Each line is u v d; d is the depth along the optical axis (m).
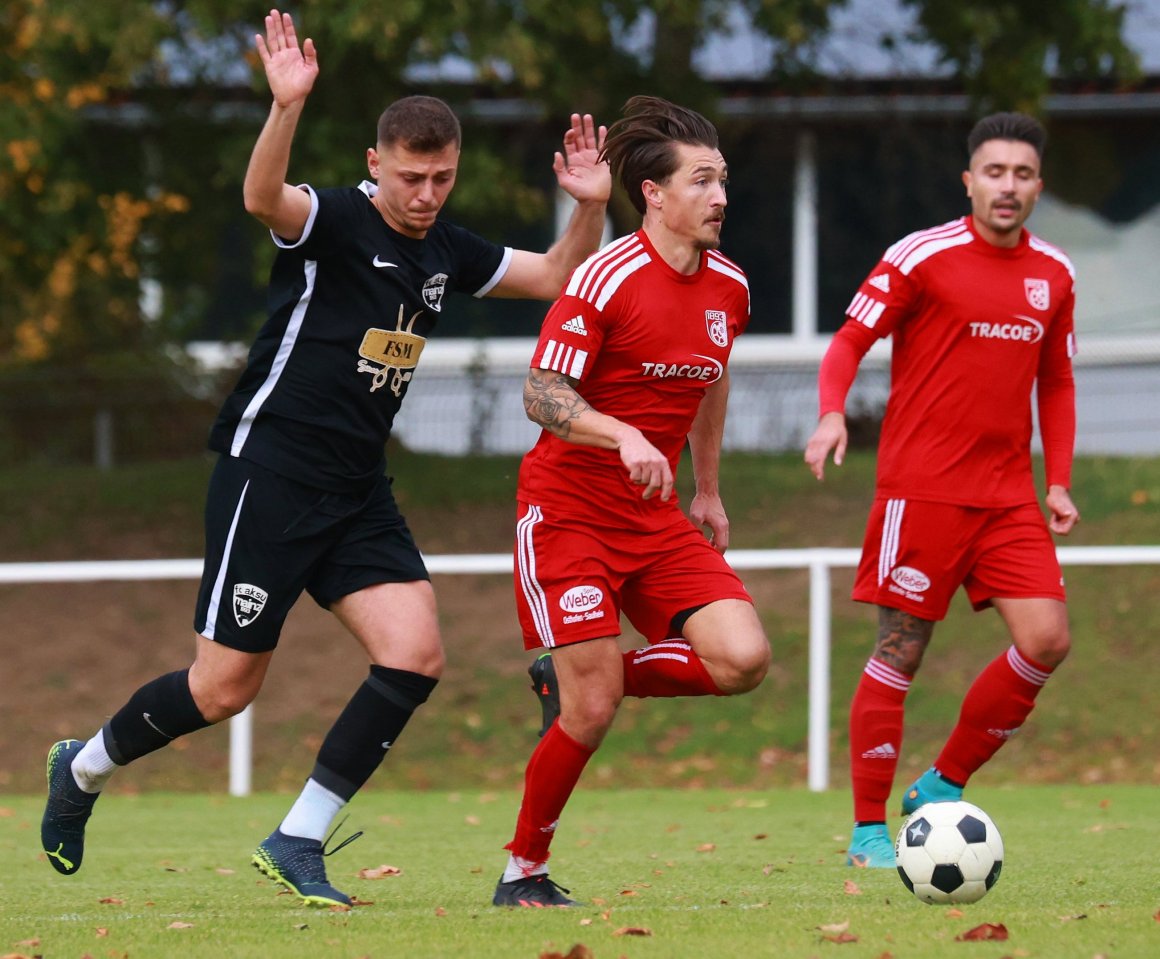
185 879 20.45
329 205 16.31
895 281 20.58
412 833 26.28
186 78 52.75
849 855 20.86
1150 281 69.75
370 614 16.81
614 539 16.59
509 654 43.56
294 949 13.65
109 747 17.52
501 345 70.62
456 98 51.62
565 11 46.28
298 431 16.55
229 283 70.44
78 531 52.81
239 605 16.62
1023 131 20.38
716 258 17.02
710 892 18.19
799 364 67.06
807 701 40.84
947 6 52.19
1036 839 23.52
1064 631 20.34
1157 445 62.25
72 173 49.84
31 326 64.81
